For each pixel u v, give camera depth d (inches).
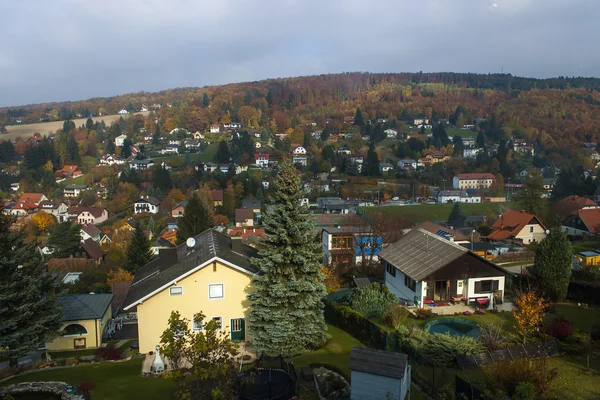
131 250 2213.3
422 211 4180.6
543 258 1339.8
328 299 1453.0
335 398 782.5
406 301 1393.9
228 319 1079.6
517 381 706.8
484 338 974.4
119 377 905.5
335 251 2191.2
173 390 838.5
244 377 814.5
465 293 1347.2
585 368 855.7
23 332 957.8
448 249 1396.4
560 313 1232.8
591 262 1822.1
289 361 956.6
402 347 927.0
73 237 3223.4
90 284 2139.5
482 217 3425.2
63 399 804.0
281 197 1012.5
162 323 1052.5
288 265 995.3
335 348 1032.2
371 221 2313.0
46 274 1131.9
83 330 1203.9
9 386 840.9
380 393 722.2
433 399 752.3
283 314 976.9
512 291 1391.5
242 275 1075.3
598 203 3508.9
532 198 2997.0
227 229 3718.0
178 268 1103.0
